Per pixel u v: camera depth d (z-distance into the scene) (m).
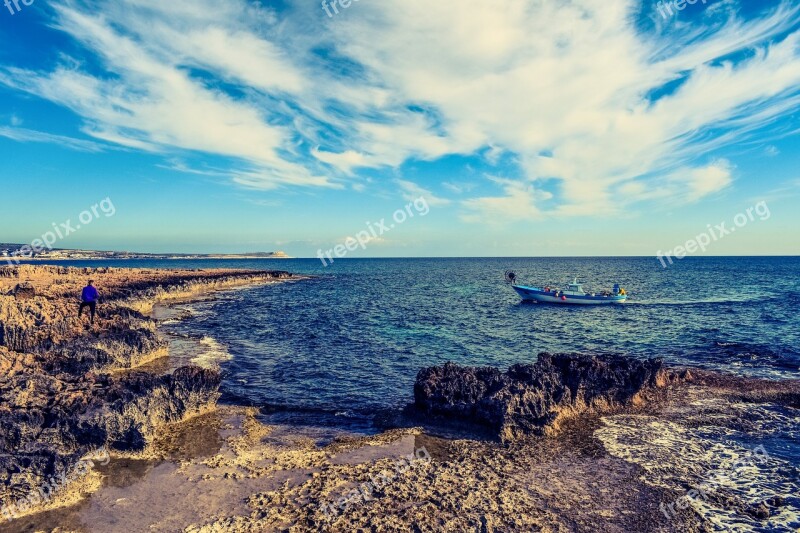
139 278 69.56
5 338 21.94
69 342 22.89
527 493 11.89
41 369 17.72
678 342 31.31
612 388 18.66
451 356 28.02
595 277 114.38
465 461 13.77
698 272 133.38
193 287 72.50
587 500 11.60
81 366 19.77
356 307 53.47
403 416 17.38
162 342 26.73
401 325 39.81
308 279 114.31
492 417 15.83
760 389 20.47
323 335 34.91
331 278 118.50
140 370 23.59
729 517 10.91
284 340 32.88
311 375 23.67
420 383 17.53
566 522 10.62
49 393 14.77
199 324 40.25
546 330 37.19
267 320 42.81
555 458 14.01
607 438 15.46
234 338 33.56
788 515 10.98
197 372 17.75
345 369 24.89
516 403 16.00
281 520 10.52
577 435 15.71
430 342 32.22
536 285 87.56
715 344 30.23
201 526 10.34
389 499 11.44
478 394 16.97
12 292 32.66
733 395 19.64
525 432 15.68
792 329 35.50
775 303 53.03
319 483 12.27
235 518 10.61
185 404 16.86
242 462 13.59
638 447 14.76
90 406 14.27
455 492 11.84
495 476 12.80
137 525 10.40
